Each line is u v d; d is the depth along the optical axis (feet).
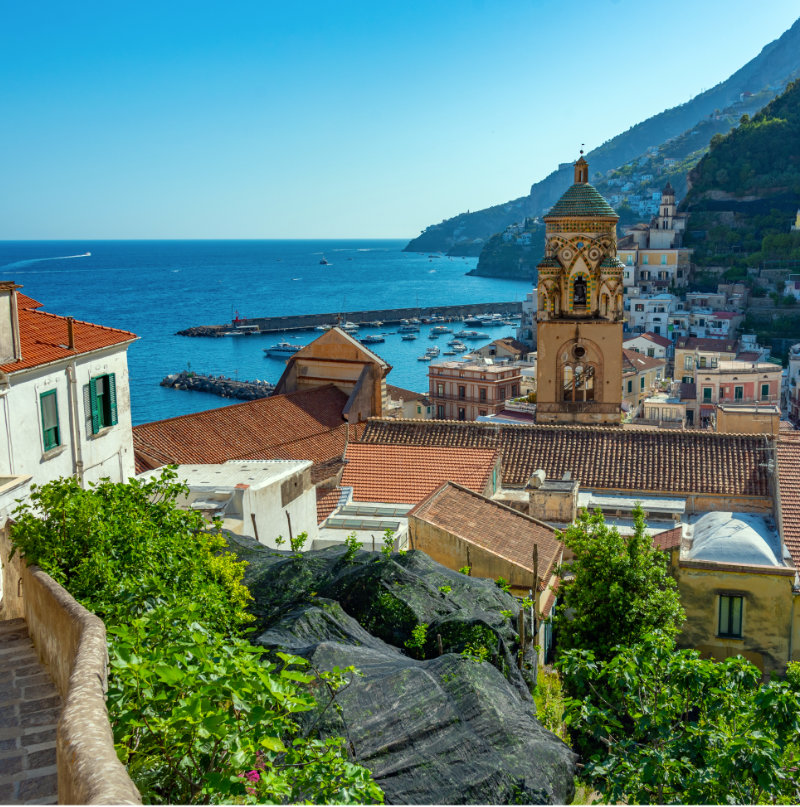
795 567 119.14
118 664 36.01
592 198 191.11
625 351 504.43
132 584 55.16
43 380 90.68
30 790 35.96
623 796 58.54
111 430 105.91
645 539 103.09
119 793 24.61
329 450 169.99
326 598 78.38
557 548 121.49
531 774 54.95
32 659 51.13
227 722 34.47
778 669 115.03
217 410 166.71
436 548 115.34
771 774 51.34
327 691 56.03
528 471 160.25
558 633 107.34
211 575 69.26
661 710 59.41
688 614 117.60
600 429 166.30
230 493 103.24
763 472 149.38
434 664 64.59
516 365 481.05
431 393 475.31
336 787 37.24
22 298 108.68
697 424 424.05
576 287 195.21
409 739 54.60
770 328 619.67
